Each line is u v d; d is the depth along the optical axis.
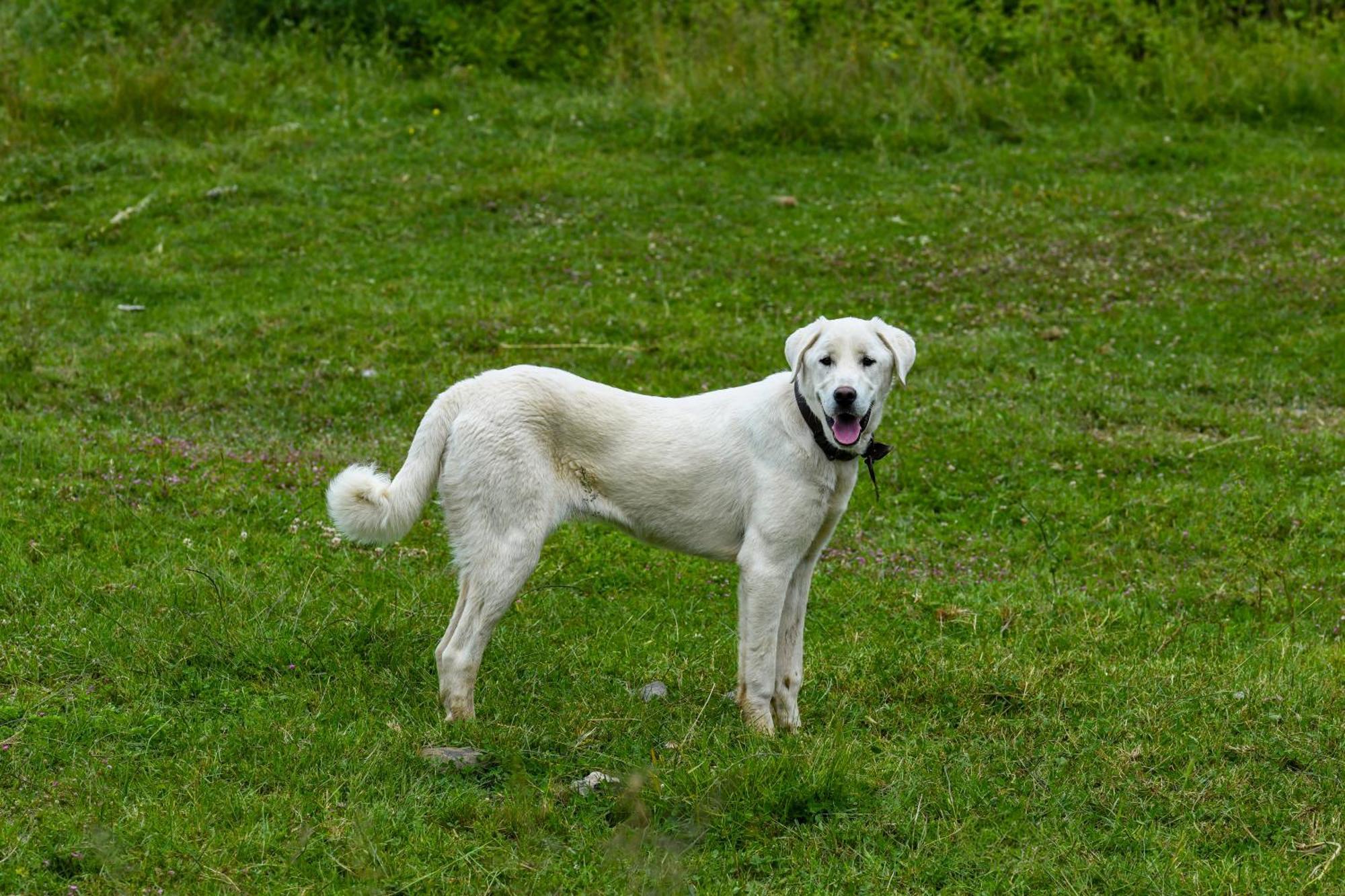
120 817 5.06
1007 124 19.17
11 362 11.41
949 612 8.00
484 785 5.66
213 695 6.21
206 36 20.23
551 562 8.44
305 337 12.53
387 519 6.12
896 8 21.83
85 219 15.54
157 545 7.93
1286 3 23.11
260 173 17.02
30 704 5.88
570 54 21.30
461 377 11.80
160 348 12.13
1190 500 9.98
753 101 19.14
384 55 20.48
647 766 5.75
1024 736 6.38
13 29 20.25
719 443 6.31
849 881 5.08
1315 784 5.96
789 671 6.44
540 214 16.16
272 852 4.97
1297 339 13.23
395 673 6.61
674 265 14.95
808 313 13.90
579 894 4.89
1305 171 17.94
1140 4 22.66
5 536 7.77
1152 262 15.16
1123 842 5.43
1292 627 7.98
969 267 15.05
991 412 11.53
